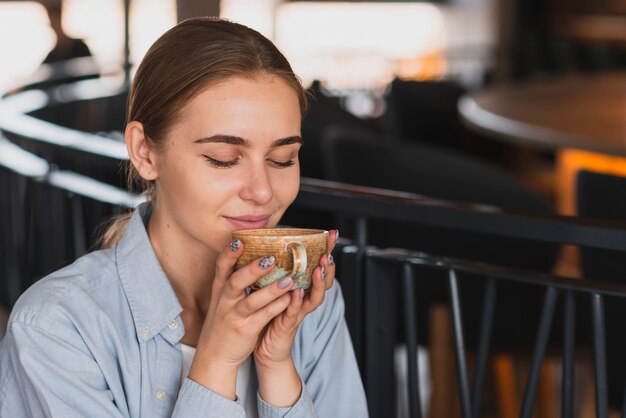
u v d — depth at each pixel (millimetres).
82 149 2393
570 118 4234
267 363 1484
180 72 1417
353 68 9891
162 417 1492
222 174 1429
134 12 11086
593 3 10898
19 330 1415
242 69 1404
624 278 2316
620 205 2252
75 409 1417
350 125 4324
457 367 1849
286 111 1434
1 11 10695
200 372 1406
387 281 1977
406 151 3137
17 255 3113
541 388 3182
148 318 1493
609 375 2438
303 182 2041
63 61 7004
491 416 3346
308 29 12039
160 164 1476
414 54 12234
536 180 6672
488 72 10211
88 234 2553
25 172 2785
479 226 1785
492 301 1807
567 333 1713
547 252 2818
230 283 1342
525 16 11430
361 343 1999
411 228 2824
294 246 1315
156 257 1530
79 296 1458
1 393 1483
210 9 6332
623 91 5270
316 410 1672
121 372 1476
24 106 4043
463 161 3172
